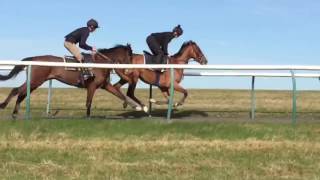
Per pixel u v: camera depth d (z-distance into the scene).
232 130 9.57
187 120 10.72
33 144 8.50
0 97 18.92
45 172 6.78
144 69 12.06
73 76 11.30
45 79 11.21
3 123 9.63
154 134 9.37
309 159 7.72
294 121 10.65
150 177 6.58
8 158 7.60
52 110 13.33
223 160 7.64
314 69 10.92
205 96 20.94
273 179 6.59
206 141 8.93
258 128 9.74
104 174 6.72
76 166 7.13
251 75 12.04
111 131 9.44
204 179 6.52
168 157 7.79
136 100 12.34
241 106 15.84
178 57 12.73
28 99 10.41
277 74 11.95
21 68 11.09
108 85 11.65
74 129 9.49
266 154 8.04
